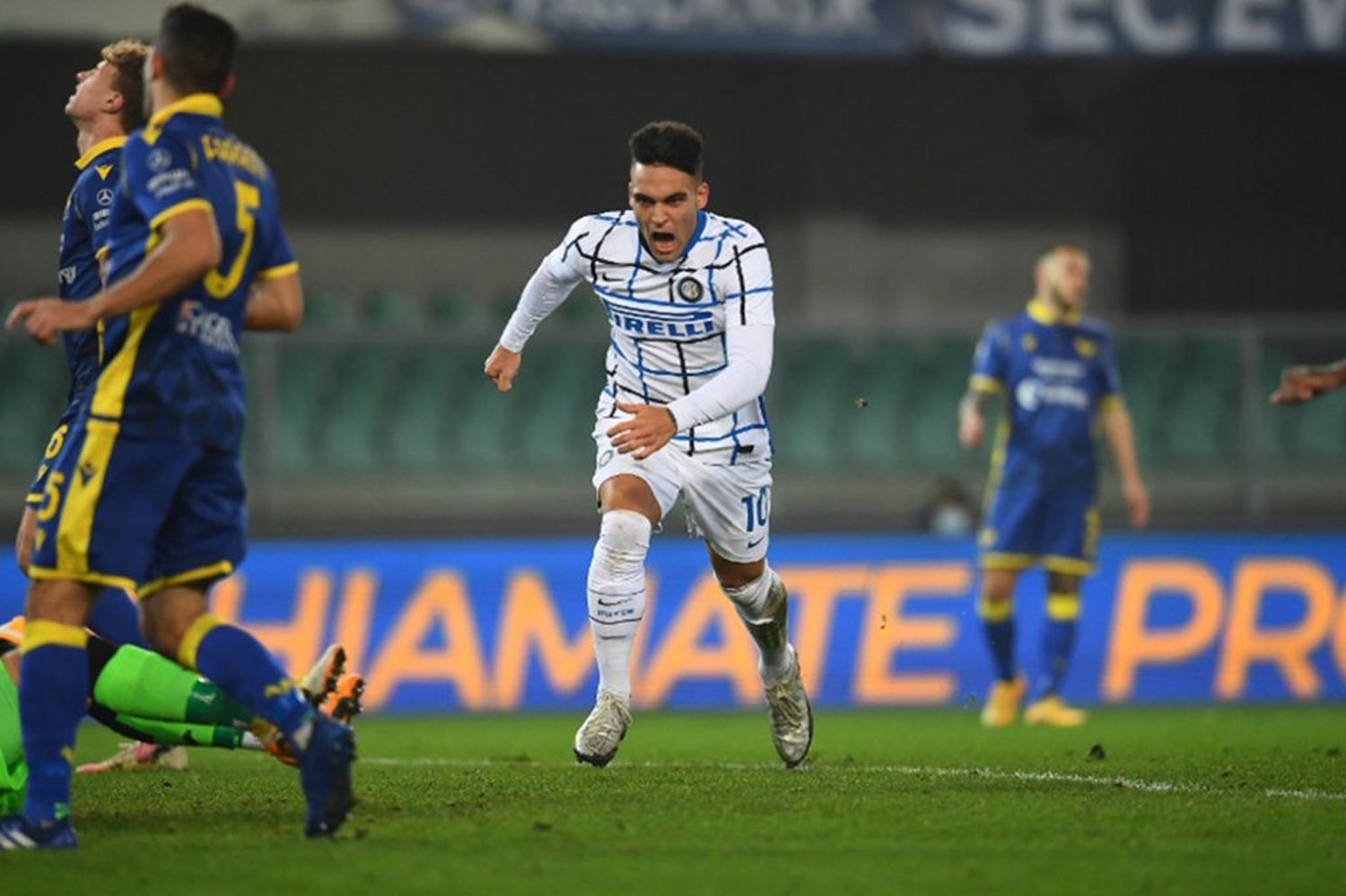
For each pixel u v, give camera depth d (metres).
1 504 46.84
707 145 59.69
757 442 21.66
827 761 25.25
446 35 47.28
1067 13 48.91
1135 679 43.75
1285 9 49.41
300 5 46.66
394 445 49.38
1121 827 17.09
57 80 56.59
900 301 59.91
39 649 15.56
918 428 51.31
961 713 41.50
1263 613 44.25
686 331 21.20
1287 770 23.53
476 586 42.16
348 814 16.11
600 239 21.30
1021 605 43.88
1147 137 60.12
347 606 41.59
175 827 17.03
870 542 43.38
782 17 48.12
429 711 41.59
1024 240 60.28
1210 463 48.09
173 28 15.79
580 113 59.62
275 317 16.41
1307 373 21.62
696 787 20.38
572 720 39.25
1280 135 59.88
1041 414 37.41
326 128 58.38
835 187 59.72
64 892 13.70
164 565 15.89
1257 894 13.88
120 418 15.39
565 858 15.14
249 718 18.55
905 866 14.95
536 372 50.81
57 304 14.66
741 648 42.56
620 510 21.48
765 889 13.93
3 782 17.58
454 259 59.03
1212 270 59.94
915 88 59.84
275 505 42.06
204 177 15.51
